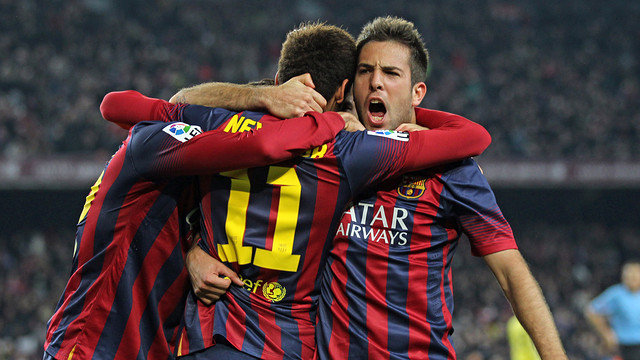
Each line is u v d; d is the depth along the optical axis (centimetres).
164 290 988
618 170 8444
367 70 1053
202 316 968
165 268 984
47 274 7562
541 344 942
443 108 9244
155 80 8875
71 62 8662
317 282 965
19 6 9081
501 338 6631
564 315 7456
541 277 8631
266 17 10656
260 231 938
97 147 7706
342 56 1034
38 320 6600
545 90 9638
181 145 916
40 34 8869
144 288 974
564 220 10044
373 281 955
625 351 3400
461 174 980
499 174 8400
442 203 975
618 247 9431
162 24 10094
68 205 8481
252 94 991
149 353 977
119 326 959
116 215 962
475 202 966
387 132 963
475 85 9700
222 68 9575
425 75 1098
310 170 932
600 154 8669
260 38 10325
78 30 9150
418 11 11062
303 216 933
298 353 944
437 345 958
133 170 948
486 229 973
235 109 1002
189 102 1035
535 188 9188
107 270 966
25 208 8431
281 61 1059
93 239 972
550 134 8931
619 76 10031
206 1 10750
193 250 989
